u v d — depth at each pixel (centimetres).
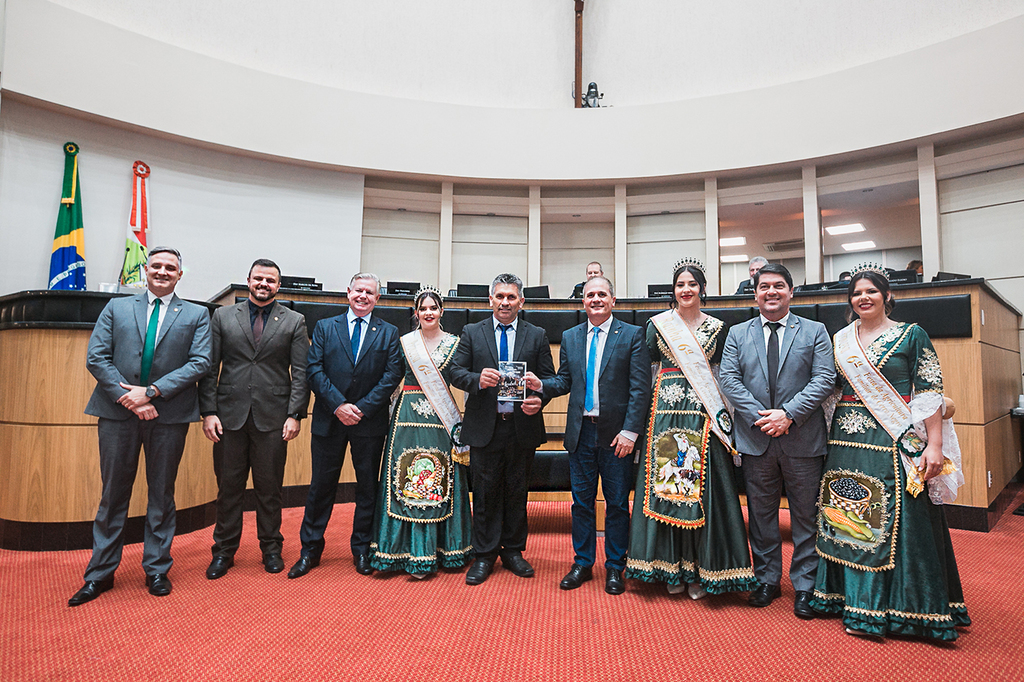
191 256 779
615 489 274
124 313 276
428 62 917
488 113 880
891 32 775
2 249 661
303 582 280
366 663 197
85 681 184
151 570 267
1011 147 700
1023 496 492
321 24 870
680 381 270
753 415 249
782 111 804
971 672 193
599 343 285
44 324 342
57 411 341
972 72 691
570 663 198
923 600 214
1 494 343
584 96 941
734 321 433
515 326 303
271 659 200
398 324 469
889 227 1001
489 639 216
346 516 423
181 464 375
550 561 315
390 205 923
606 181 891
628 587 273
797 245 1122
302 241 849
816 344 251
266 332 304
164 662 197
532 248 931
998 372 450
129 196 741
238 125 784
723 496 256
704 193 890
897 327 239
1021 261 705
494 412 288
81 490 342
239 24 820
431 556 286
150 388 262
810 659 201
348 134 841
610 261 972
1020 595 266
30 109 683
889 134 739
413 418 302
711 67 888
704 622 233
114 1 736
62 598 258
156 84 734
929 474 218
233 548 298
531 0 955
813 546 246
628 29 940
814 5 828
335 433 303
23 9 656
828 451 246
